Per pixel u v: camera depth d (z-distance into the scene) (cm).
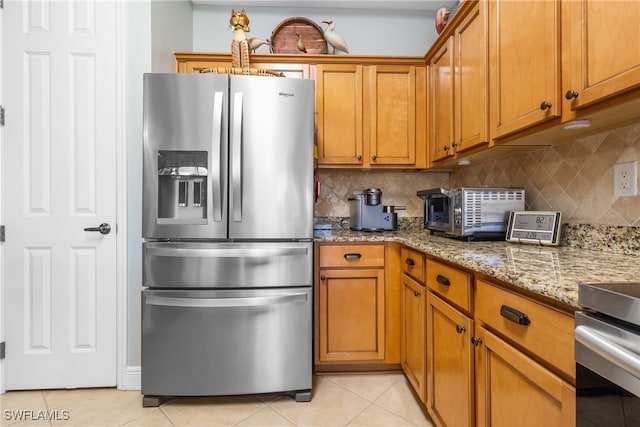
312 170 172
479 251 128
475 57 158
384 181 261
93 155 186
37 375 183
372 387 188
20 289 182
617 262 102
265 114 167
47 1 183
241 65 207
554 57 105
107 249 186
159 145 163
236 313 166
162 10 203
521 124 123
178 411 164
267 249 166
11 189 182
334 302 197
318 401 173
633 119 105
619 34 83
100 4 185
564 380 71
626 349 53
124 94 186
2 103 182
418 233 225
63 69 184
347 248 197
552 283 74
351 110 228
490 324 101
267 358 168
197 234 164
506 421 92
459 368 119
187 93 163
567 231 141
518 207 165
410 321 178
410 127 230
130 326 186
